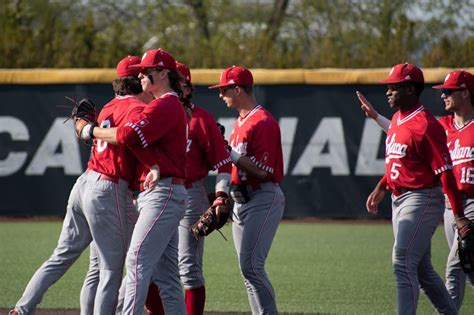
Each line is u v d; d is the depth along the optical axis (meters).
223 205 19.73
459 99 21.34
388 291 26.92
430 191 18.92
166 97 17.91
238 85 20.23
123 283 20.02
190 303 20.84
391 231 41.44
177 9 74.38
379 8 72.50
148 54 18.16
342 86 44.03
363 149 44.06
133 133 17.31
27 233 40.44
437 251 35.38
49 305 24.30
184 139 18.17
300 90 44.28
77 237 19.11
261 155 19.75
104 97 44.44
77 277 29.16
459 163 21.33
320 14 73.88
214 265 32.12
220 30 74.88
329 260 33.28
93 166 18.58
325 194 44.47
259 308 20.11
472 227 18.89
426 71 43.12
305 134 44.34
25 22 71.88
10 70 44.78
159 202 17.75
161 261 18.64
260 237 19.89
